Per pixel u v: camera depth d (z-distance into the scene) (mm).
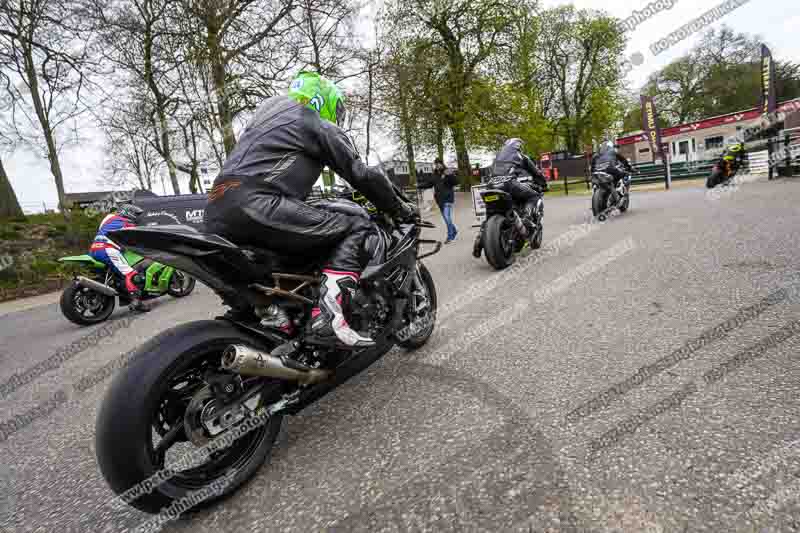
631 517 1447
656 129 18500
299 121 2180
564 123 38219
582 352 2795
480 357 2934
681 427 1879
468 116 25547
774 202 7566
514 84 27047
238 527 1676
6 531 1874
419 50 22969
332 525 1614
